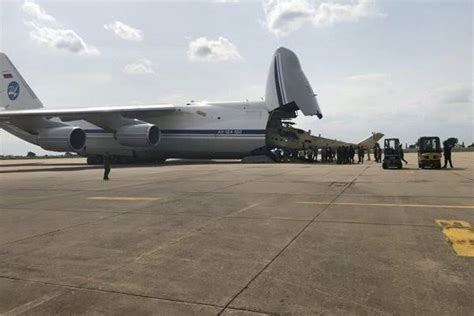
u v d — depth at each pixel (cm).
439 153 2353
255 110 3156
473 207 936
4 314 394
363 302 405
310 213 888
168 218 859
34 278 495
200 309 397
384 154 2380
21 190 1393
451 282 454
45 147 2873
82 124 3484
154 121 3384
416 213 867
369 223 771
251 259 557
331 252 582
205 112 3272
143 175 1988
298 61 3150
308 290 441
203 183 1545
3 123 3003
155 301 419
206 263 543
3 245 653
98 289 455
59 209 992
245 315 382
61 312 397
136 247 630
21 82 3356
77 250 618
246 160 3300
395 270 498
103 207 1012
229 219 836
